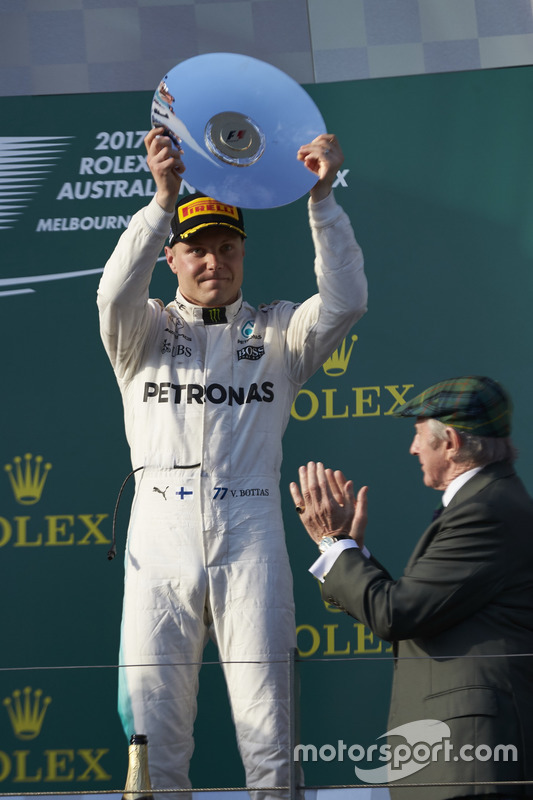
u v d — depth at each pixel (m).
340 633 14.30
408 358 15.46
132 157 16.42
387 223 15.89
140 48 16.81
